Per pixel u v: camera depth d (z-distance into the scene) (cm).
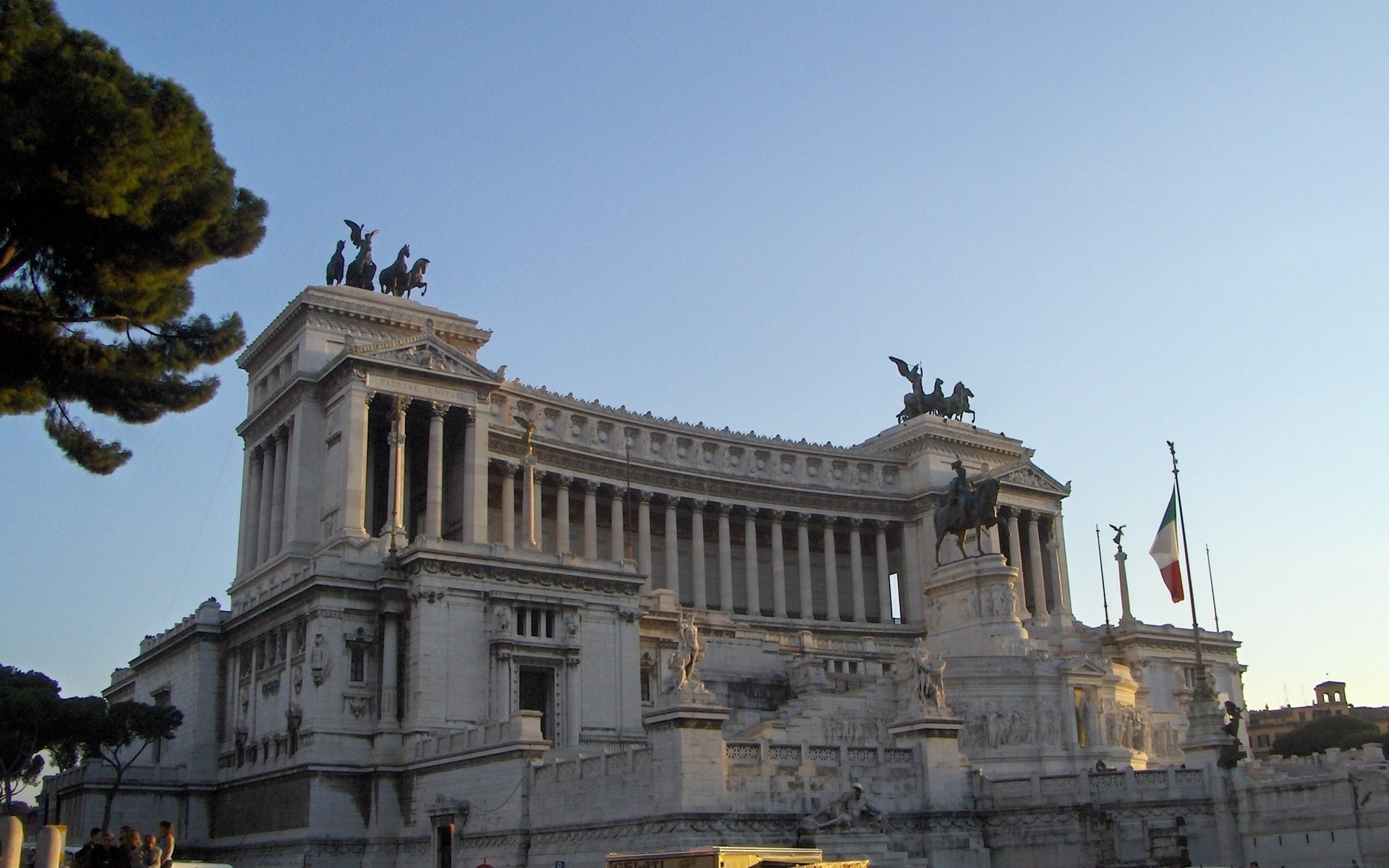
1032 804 7625
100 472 5200
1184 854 7412
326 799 9031
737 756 6825
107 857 4075
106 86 4100
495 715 9581
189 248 4653
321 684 9325
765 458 16625
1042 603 16988
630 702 10306
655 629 11331
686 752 6556
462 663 9619
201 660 10856
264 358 13788
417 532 13138
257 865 9425
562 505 14650
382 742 9269
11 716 9912
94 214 4278
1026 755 9806
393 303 13312
